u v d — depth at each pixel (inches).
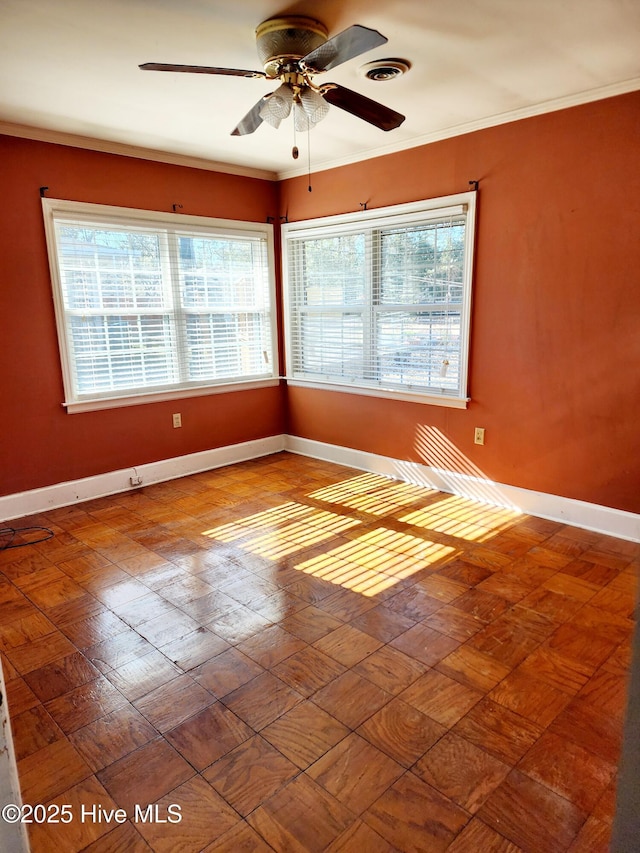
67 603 98.3
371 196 155.2
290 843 54.2
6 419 134.1
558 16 80.8
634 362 113.6
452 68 98.9
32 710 72.7
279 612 94.6
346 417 176.1
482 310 136.4
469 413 143.6
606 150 111.2
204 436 174.9
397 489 155.4
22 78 100.0
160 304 159.6
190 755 65.1
